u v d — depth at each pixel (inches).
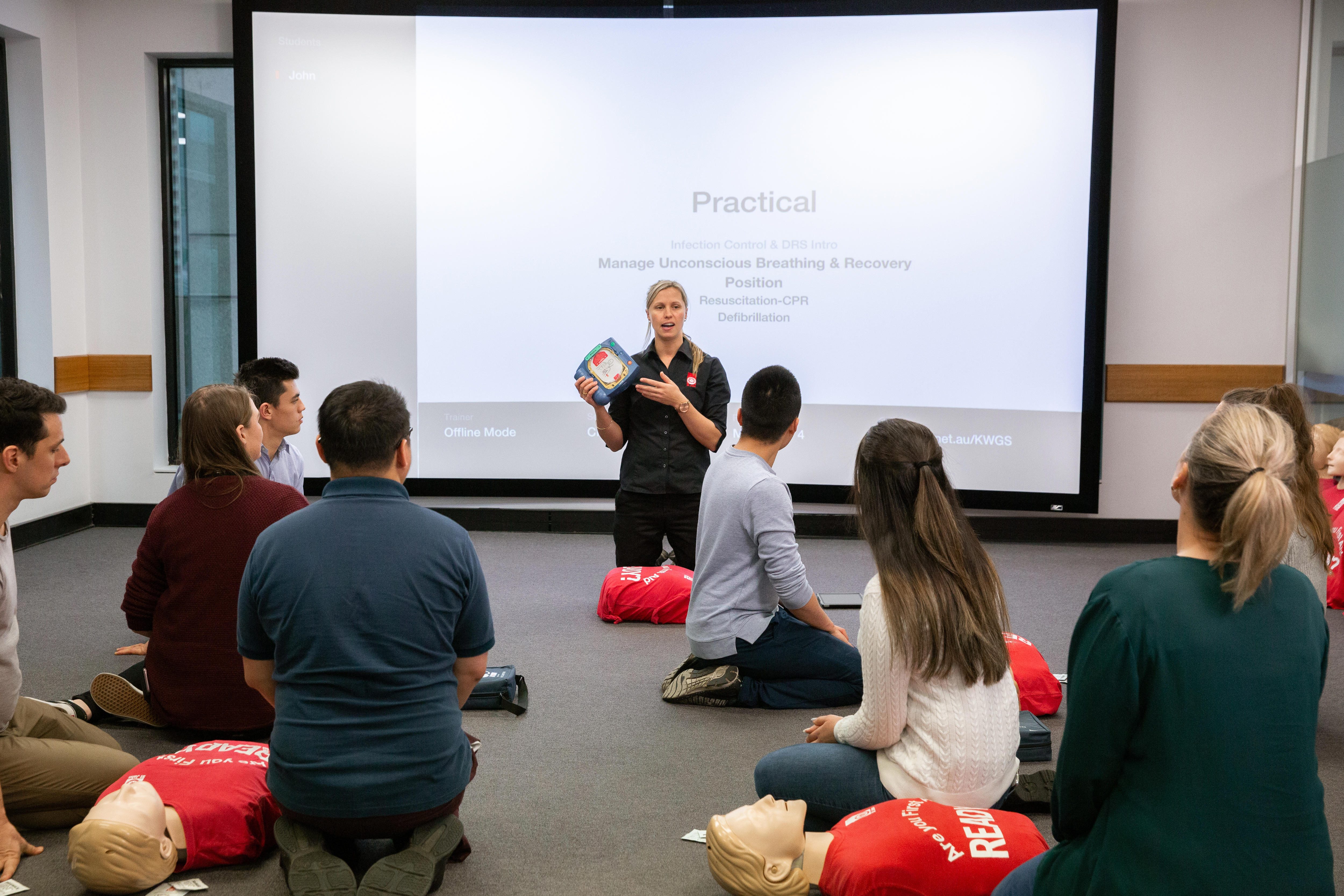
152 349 224.5
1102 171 203.9
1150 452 216.5
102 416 225.9
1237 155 209.2
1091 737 51.9
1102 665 51.2
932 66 207.2
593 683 130.6
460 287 215.6
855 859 72.4
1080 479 210.2
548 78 211.8
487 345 216.4
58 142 213.5
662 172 212.7
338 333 217.0
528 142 212.8
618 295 215.2
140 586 104.7
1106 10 200.7
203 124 225.6
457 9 210.4
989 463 212.7
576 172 213.2
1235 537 49.0
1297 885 49.7
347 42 211.5
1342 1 196.2
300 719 72.4
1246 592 48.8
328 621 71.8
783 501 116.1
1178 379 213.8
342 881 68.8
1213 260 211.5
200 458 102.7
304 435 218.5
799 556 116.4
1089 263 206.5
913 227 210.4
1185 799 50.4
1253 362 213.0
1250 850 49.8
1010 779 82.0
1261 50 206.4
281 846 72.9
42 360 212.2
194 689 103.1
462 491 219.0
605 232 214.2
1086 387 208.5
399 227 215.0
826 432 215.5
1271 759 50.1
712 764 105.3
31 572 186.1
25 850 83.2
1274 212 209.8
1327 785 100.0
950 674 78.7
